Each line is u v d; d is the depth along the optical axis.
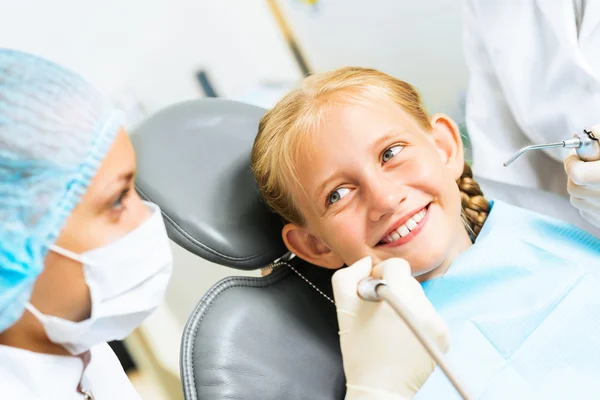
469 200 1.02
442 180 0.87
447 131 1.00
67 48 1.23
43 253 0.57
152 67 1.35
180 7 1.36
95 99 0.60
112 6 1.27
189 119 0.96
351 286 0.77
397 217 0.82
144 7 1.31
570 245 0.88
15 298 0.56
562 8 1.01
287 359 0.84
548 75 1.07
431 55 1.53
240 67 1.48
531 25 1.07
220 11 1.41
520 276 0.84
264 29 1.50
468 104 1.26
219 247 0.88
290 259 1.01
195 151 0.93
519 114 1.15
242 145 0.98
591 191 0.85
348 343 0.76
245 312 0.84
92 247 0.59
